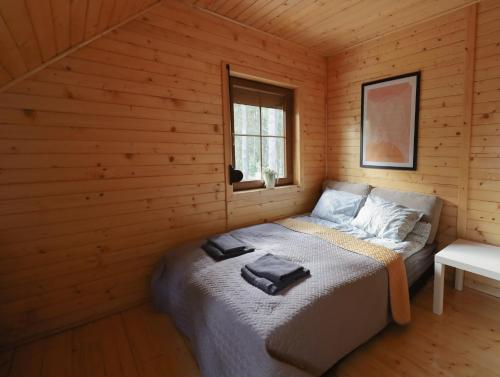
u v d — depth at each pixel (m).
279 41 2.88
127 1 1.71
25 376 1.55
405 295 1.90
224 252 1.94
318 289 1.48
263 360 1.14
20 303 1.78
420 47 2.56
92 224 1.98
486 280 2.31
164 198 2.28
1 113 1.63
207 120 2.45
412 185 2.73
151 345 1.79
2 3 0.97
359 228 2.62
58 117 1.80
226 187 2.63
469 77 2.27
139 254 2.20
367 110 3.02
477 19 2.20
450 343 1.75
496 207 2.22
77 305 1.97
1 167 1.66
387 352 1.69
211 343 1.42
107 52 1.94
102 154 1.98
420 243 2.36
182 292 1.75
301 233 2.45
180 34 2.24
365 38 2.89
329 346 1.43
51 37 1.49
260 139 3.00
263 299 1.41
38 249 1.81
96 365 1.63
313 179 3.42
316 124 3.37
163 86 2.20
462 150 2.36
